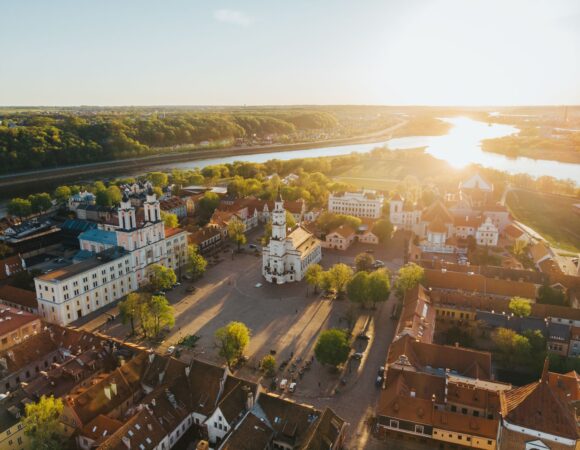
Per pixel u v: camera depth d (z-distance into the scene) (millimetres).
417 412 115438
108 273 193125
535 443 87438
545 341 149750
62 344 149250
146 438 106312
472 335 159375
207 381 124000
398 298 193000
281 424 112812
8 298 187625
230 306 189875
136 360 131375
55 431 111250
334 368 147125
